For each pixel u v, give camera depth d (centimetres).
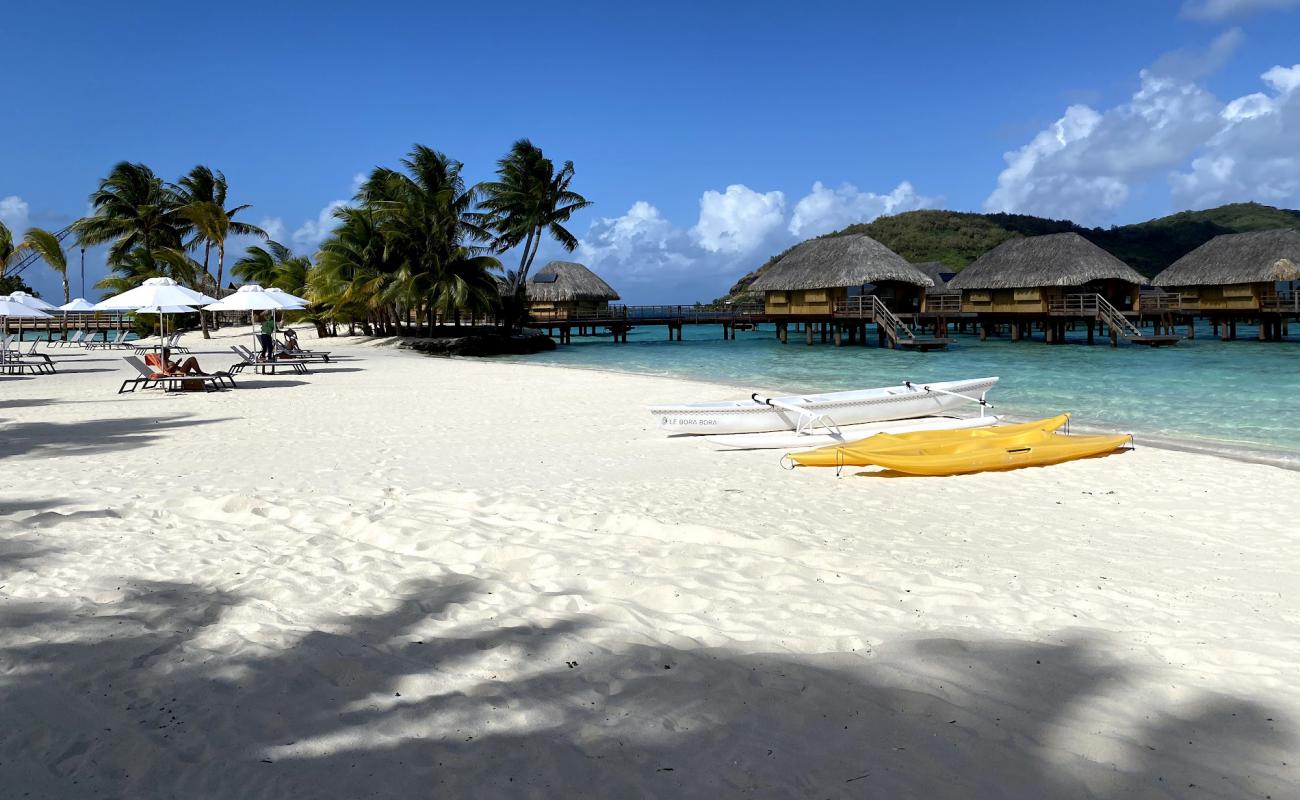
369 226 4131
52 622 416
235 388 1838
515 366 2583
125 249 4356
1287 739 302
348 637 402
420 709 324
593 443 1061
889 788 267
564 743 297
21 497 723
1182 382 2041
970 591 469
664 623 421
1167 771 279
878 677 354
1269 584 490
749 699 333
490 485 793
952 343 4147
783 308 4384
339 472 857
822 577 497
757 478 832
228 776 273
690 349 4053
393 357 3134
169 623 418
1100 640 397
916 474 841
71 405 1495
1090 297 3909
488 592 471
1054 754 290
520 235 4588
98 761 283
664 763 283
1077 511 689
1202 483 800
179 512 671
